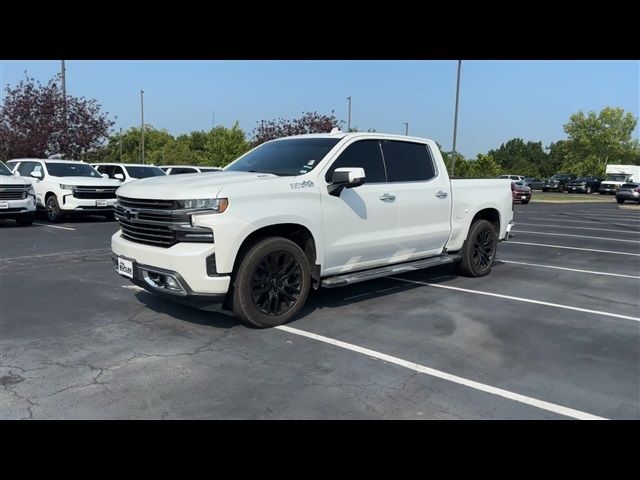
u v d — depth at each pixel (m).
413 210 6.44
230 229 4.62
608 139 75.25
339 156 5.70
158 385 3.81
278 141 6.45
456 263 7.93
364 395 3.72
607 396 3.80
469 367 4.30
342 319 5.55
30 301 6.05
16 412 3.38
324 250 5.44
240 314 4.94
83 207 14.79
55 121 24.34
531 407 3.60
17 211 13.27
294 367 4.20
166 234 4.74
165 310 5.72
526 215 23.20
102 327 5.11
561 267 9.17
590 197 46.66
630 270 9.02
